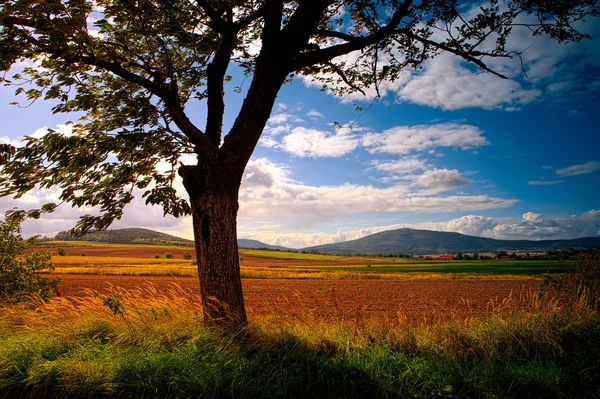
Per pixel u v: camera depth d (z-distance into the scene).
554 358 4.92
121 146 5.99
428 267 64.81
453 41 5.44
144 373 4.29
